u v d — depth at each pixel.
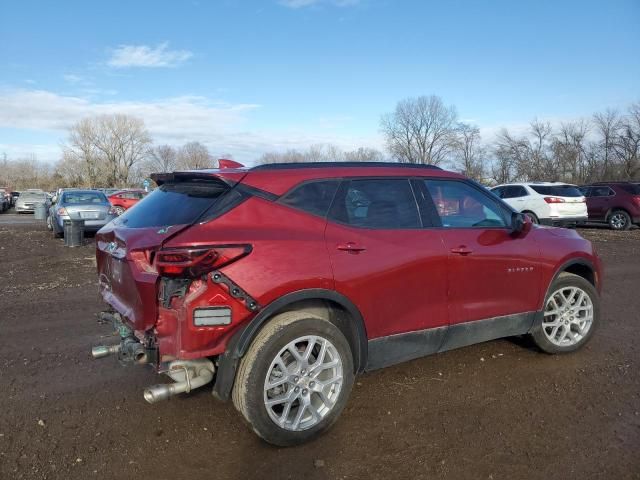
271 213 3.38
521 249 4.47
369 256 3.61
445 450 3.27
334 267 3.43
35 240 15.35
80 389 4.23
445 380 4.35
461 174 4.50
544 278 4.63
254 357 3.15
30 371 4.61
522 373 4.50
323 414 3.41
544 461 3.14
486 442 3.36
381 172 3.97
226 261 3.08
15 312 6.64
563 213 17.16
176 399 4.04
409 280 3.79
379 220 3.82
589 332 4.97
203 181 3.58
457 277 4.06
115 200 24.62
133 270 3.23
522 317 4.54
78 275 9.45
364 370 3.72
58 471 3.06
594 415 3.72
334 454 3.24
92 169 78.06
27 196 37.69
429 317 3.94
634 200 18.41
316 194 3.62
